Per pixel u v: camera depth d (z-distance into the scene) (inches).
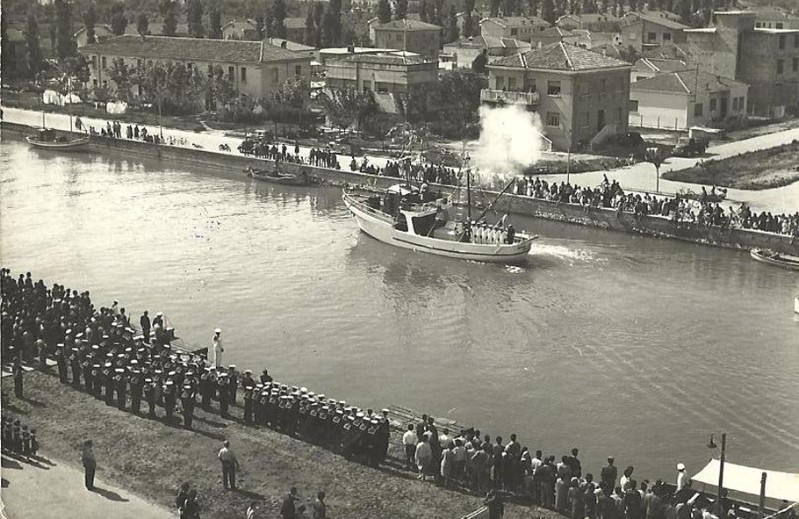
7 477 2070.6
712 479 1959.9
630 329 3176.7
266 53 7007.9
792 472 2268.7
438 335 3132.4
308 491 2053.4
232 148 5880.9
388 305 3405.5
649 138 6043.3
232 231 4298.7
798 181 4950.8
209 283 3597.4
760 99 6978.4
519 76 5693.9
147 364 2493.8
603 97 5708.7
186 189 5123.0
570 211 4448.8
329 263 3870.6
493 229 3949.3
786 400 2664.9
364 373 2844.5
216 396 2507.4
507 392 2719.0
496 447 2084.2
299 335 3122.5
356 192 4675.2
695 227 4109.3
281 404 2316.7
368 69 6456.7
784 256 3880.4
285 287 3570.4
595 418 2564.0
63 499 1984.5
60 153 6146.7
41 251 3959.2
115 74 7431.1
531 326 3208.7
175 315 3272.6
